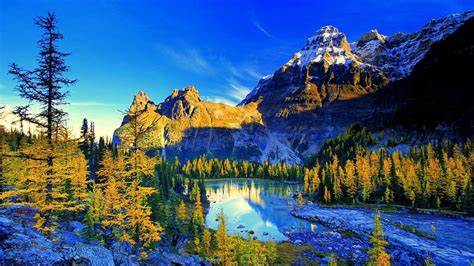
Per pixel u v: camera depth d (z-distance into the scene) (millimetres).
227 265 60719
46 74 27234
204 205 153500
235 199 179125
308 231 106688
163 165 166000
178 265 38406
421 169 146750
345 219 116688
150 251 37000
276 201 171250
